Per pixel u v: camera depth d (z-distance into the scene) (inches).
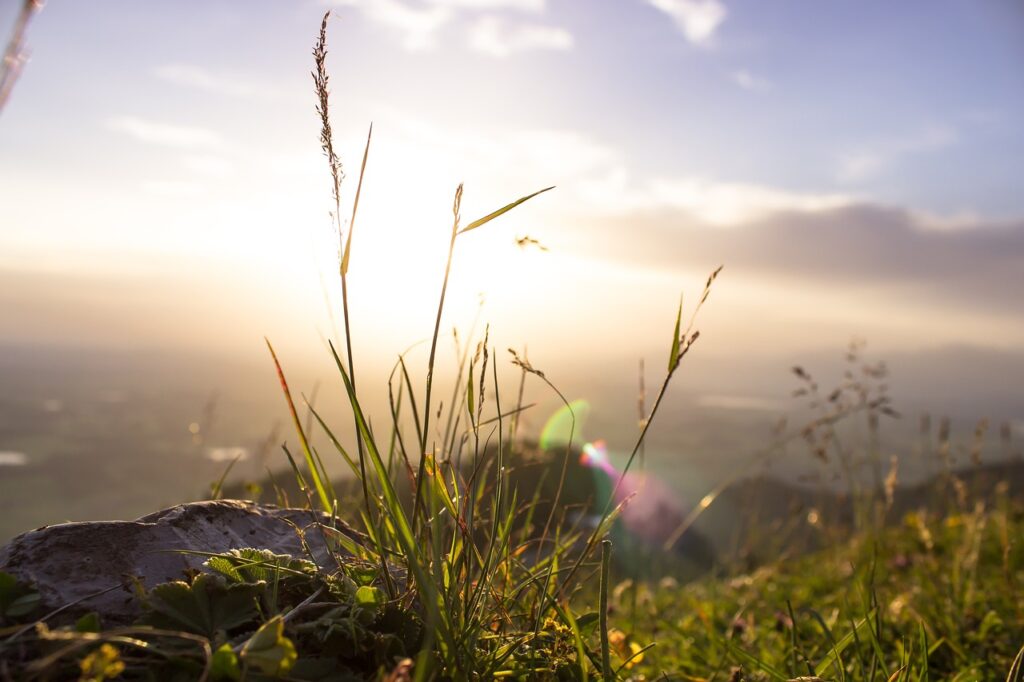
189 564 74.2
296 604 71.6
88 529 73.1
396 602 73.5
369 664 68.6
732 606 190.7
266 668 56.6
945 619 142.3
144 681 58.0
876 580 187.2
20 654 58.6
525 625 87.7
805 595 196.5
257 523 85.3
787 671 118.6
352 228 69.7
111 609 66.2
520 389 94.4
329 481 88.7
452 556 79.7
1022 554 195.5
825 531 230.1
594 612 87.1
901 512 253.4
